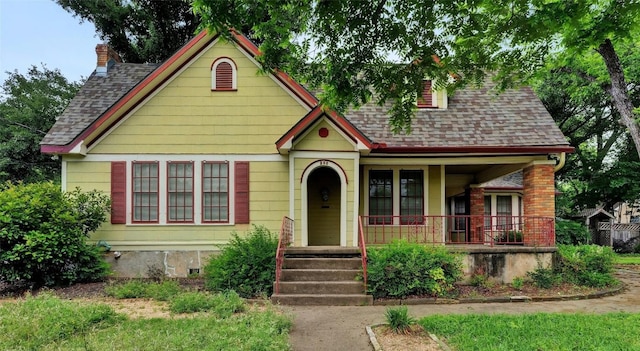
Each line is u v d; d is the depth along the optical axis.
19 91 23.81
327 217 13.87
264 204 12.48
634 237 27.42
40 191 10.91
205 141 12.55
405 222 13.59
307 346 6.38
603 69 14.87
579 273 11.01
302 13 7.04
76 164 12.36
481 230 16.23
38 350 5.57
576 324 7.21
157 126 12.52
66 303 7.85
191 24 25.27
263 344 5.75
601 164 29.38
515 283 10.62
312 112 11.23
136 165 12.45
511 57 9.15
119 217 12.34
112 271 11.82
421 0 7.10
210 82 12.62
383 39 7.51
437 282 9.74
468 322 7.34
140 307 8.51
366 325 7.45
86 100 14.13
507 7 7.80
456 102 14.52
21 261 10.13
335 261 10.29
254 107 12.60
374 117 13.75
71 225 10.87
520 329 6.92
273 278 9.79
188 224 12.41
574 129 29.50
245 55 12.69
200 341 5.93
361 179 13.67
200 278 11.89
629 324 7.23
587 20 8.91
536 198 12.56
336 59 7.65
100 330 6.59
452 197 18.58
